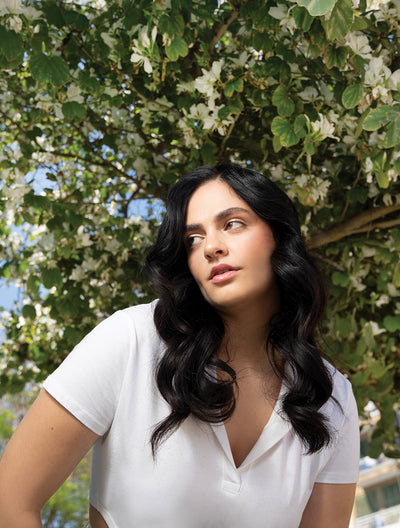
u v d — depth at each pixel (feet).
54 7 7.53
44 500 4.05
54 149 11.14
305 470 4.52
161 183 10.78
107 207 11.32
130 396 4.16
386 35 8.12
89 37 8.38
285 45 7.77
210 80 8.11
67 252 10.12
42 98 9.08
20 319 12.16
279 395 4.56
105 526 4.30
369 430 10.93
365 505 61.36
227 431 4.45
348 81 7.84
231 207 4.33
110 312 10.96
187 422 4.20
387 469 60.23
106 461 4.21
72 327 10.96
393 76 7.14
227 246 4.30
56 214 9.79
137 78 9.03
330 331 10.12
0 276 11.62
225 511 4.21
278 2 7.29
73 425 4.03
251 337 4.62
